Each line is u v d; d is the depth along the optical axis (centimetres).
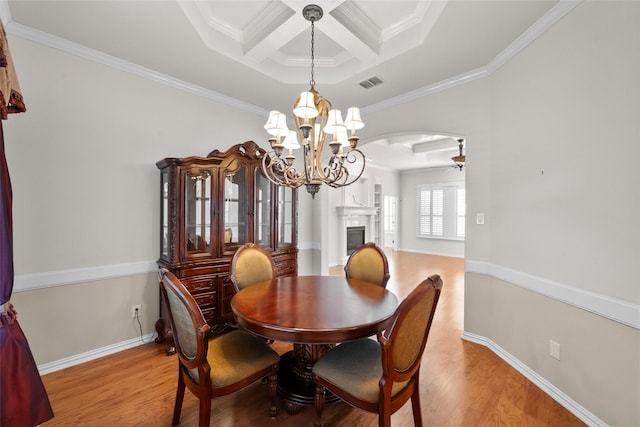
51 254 226
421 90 314
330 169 205
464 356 254
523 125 229
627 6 153
